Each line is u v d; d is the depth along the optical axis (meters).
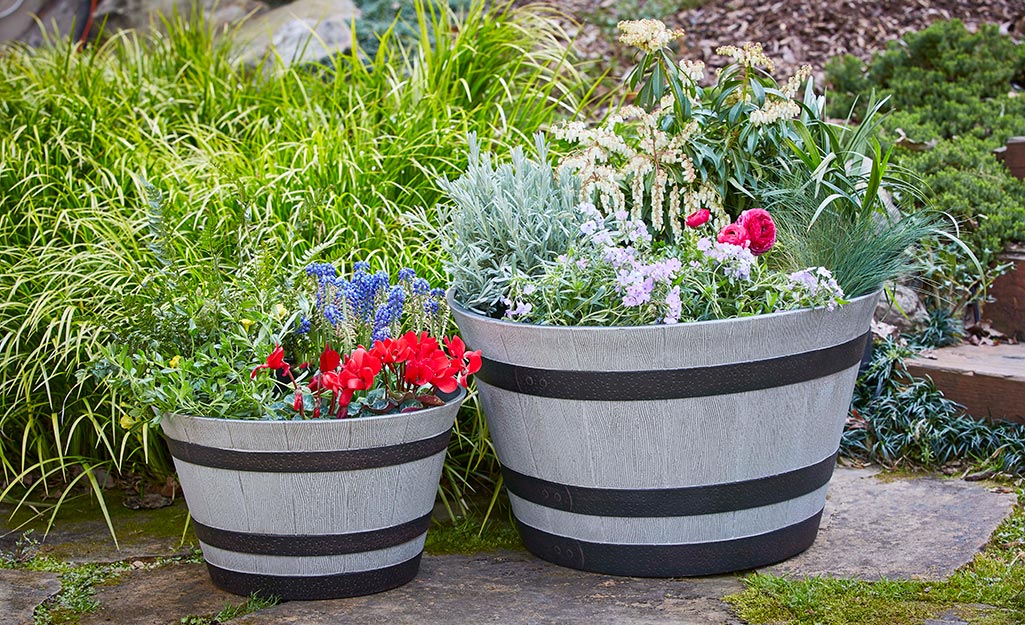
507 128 3.81
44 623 2.34
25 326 3.04
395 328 2.53
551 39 4.76
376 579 2.41
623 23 2.80
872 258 2.54
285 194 3.42
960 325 3.80
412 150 3.69
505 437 2.55
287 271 2.91
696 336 2.25
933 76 4.92
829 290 2.32
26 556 2.72
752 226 2.47
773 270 2.62
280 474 2.27
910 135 4.50
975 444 3.17
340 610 2.34
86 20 6.48
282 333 2.44
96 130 3.95
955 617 2.20
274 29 5.65
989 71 4.92
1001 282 3.84
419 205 3.59
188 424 2.30
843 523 2.79
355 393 2.32
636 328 2.24
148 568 2.64
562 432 2.40
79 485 3.17
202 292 2.73
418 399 2.35
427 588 2.47
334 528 2.34
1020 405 3.25
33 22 6.54
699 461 2.37
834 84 5.20
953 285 3.87
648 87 2.88
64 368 3.08
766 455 2.41
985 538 2.63
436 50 4.44
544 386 2.38
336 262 3.11
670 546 2.44
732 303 2.38
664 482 2.38
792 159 2.87
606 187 2.70
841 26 5.84
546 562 2.63
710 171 2.87
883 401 3.34
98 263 3.18
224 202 3.47
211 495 2.35
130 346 2.56
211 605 2.40
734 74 2.94
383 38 4.52
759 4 6.13
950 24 4.99
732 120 2.82
